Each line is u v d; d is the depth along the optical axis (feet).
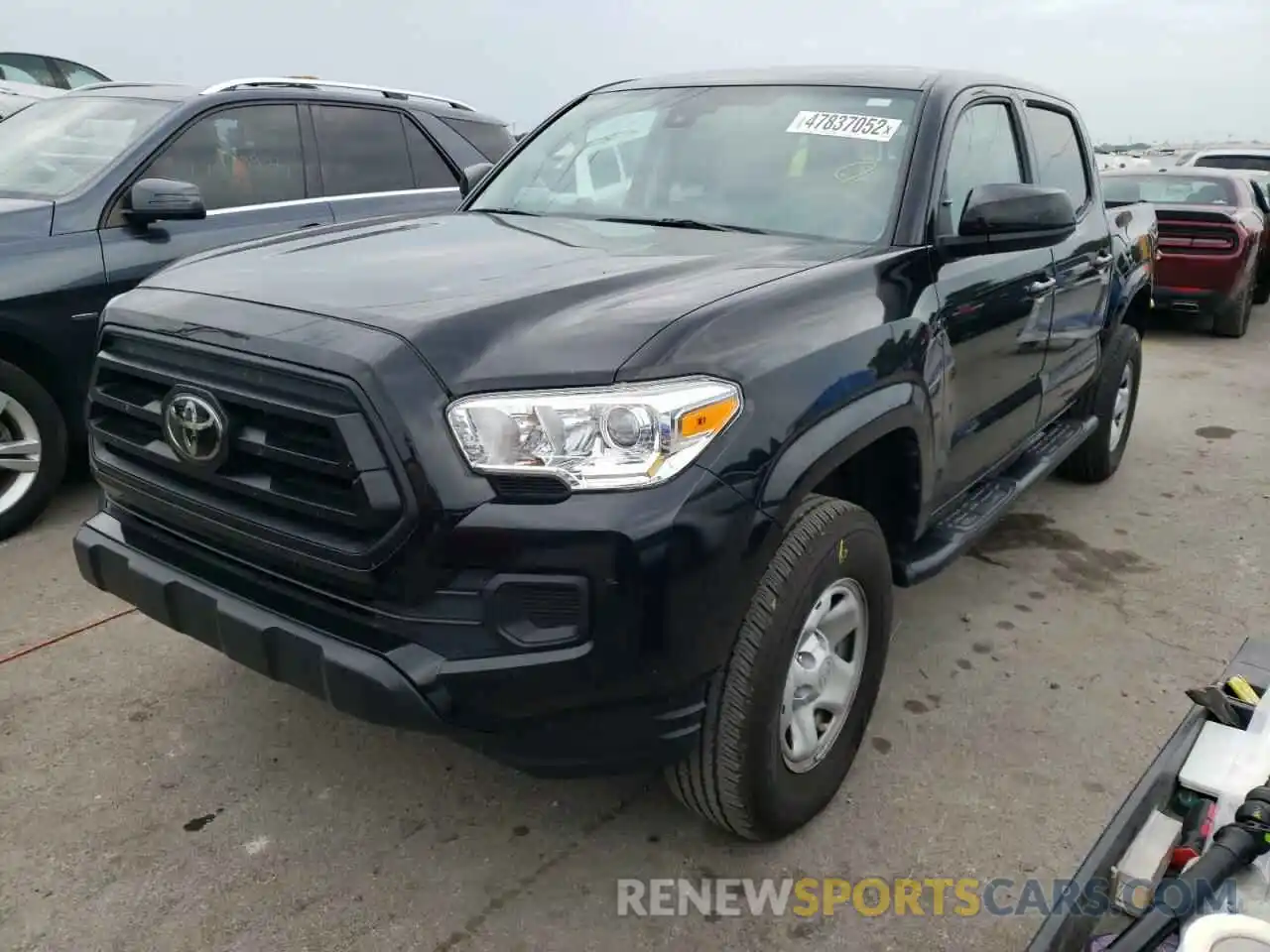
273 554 7.41
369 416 6.71
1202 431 22.04
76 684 10.66
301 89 18.11
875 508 9.80
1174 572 14.57
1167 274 32.65
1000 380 11.51
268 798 9.07
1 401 13.62
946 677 11.48
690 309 7.46
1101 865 6.37
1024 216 9.91
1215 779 6.91
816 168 10.71
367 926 7.72
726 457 7.00
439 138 20.21
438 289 7.80
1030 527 16.15
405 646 6.91
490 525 6.63
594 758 7.16
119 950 7.41
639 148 11.84
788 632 7.64
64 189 15.01
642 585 6.66
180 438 7.77
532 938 7.68
